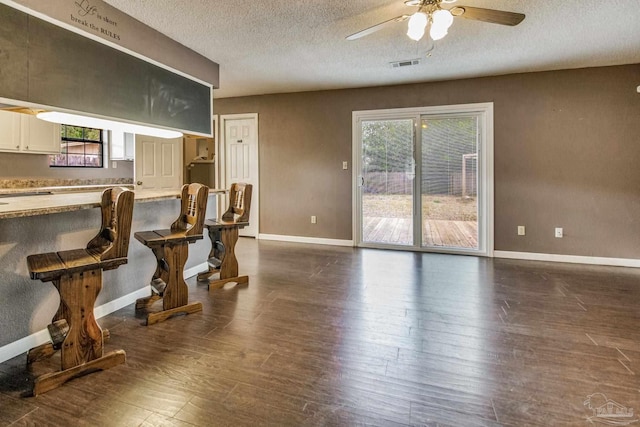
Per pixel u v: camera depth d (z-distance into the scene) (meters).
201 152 6.57
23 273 2.13
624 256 4.15
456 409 1.61
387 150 5.07
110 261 1.93
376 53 3.71
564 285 3.40
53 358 2.05
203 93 3.82
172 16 2.88
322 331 2.42
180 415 1.57
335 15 2.85
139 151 4.70
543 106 4.32
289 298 3.05
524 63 4.01
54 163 4.85
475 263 4.26
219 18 2.91
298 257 4.56
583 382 1.81
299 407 1.63
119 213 1.93
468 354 2.11
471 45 3.48
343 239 5.36
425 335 2.36
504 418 1.54
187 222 2.86
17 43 2.18
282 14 2.83
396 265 4.17
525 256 4.50
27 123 4.17
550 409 1.60
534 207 4.43
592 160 4.19
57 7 2.38
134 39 2.94
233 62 4.01
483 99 4.54
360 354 2.11
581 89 4.18
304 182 5.51
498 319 2.61
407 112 4.89
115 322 2.57
